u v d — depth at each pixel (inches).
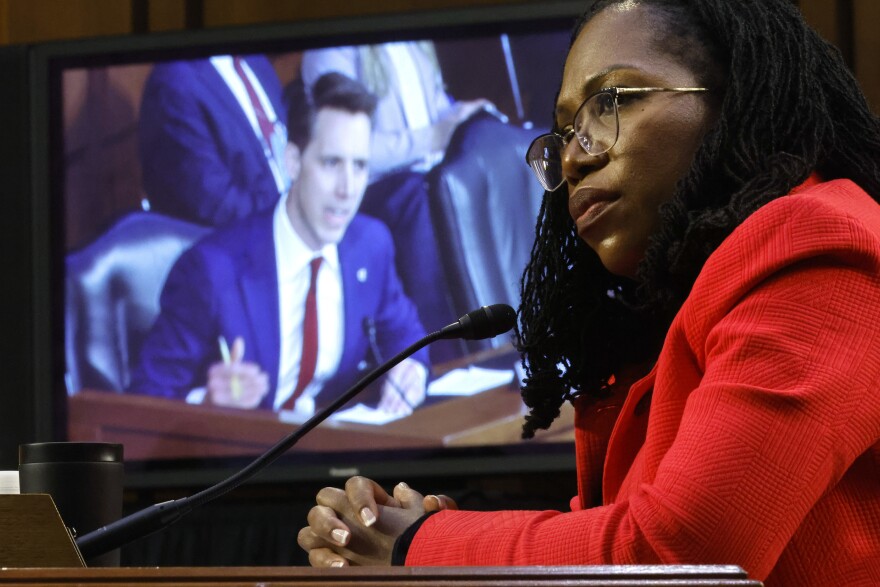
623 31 61.7
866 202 53.1
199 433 157.6
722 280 50.0
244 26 162.9
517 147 156.3
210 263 160.7
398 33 159.6
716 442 44.6
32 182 165.9
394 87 159.3
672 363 52.4
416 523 51.8
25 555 41.7
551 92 156.2
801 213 48.8
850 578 47.1
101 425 160.1
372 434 153.9
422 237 156.7
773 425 44.5
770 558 44.0
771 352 46.3
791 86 58.0
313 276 157.9
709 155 56.9
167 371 159.9
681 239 56.9
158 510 52.4
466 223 156.1
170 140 163.8
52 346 162.6
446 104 157.9
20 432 161.9
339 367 155.9
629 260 61.5
